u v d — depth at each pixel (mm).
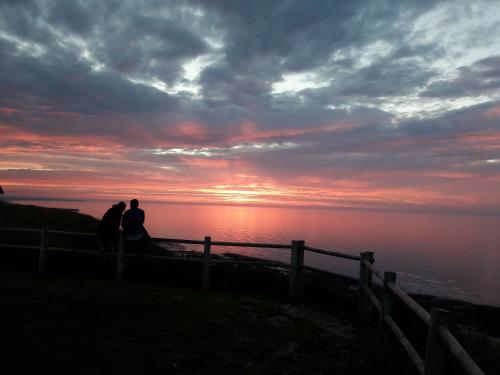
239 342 6250
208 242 10281
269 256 59094
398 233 165250
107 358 5066
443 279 53781
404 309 7590
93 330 6137
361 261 8328
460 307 28625
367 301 8117
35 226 18031
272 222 198500
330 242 95562
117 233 11000
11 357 4793
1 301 7266
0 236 13766
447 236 172375
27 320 6281
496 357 7086
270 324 7527
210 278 10836
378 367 5684
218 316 7621
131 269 11055
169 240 10617
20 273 10766
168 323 6832
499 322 24203
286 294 10312
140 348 5551
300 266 9711
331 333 7410
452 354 2938
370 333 7523
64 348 5270
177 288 10266
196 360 5258
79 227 20156
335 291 10148
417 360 4020
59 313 6801
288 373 5211
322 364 5688
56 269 11281
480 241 151750
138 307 7699
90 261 11352
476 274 60750
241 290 10555
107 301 7902
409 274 56438
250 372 5078
